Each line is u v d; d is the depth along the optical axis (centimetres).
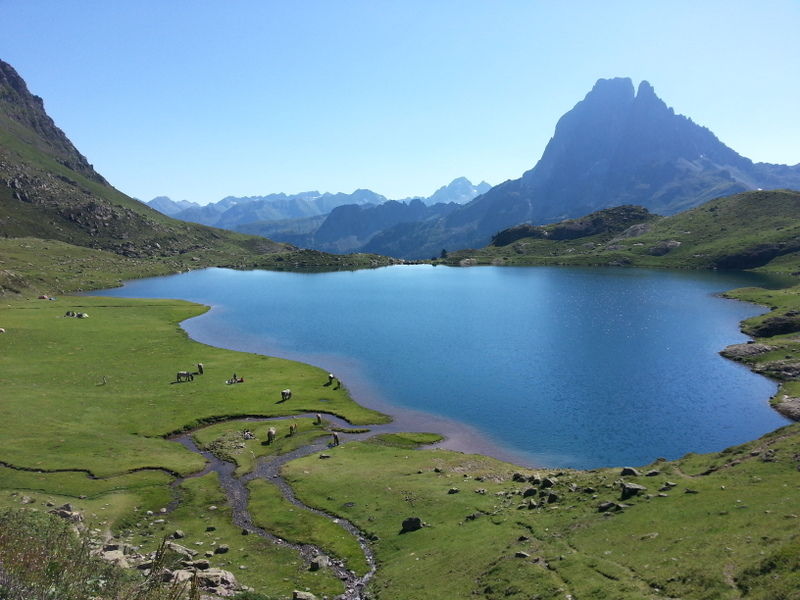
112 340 13388
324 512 4984
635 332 15150
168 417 7950
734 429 7944
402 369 11538
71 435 6819
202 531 4578
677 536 3192
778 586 2278
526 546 3559
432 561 3697
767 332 13850
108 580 2273
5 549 2188
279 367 11338
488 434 7844
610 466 6756
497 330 15788
